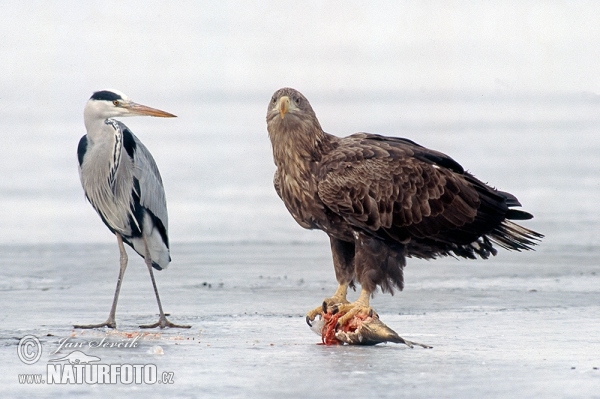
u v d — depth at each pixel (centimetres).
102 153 1332
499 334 1207
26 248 2173
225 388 894
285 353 1081
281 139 1303
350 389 889
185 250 2177
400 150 1319
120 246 1345
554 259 2003
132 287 1666
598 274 1805
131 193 1345
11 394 875
